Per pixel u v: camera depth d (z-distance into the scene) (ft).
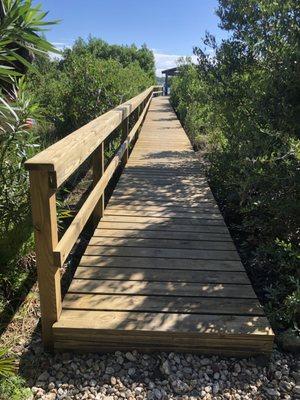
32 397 6.12
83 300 7.77
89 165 21.13
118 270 8.98
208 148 26.55
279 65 10.91
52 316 6.91
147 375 6.65
